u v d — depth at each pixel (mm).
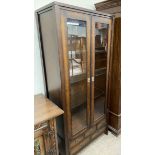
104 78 1819
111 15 1591
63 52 1240
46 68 1511
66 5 1163
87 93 1603
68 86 1363
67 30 1234
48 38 1325
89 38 1431
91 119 1742
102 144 1917
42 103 1389
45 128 1180
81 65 1515
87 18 1354
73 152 1611
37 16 1364
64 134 1475
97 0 1993
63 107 1378
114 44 1773
